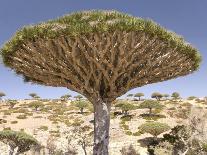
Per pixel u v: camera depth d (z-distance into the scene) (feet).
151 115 187.21
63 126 178.19
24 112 218.38
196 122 111.45
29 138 116.67
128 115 189.78
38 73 34.47
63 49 31.17
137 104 240.32
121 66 32.04
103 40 30.27
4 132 114.52
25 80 37.76
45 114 213.66
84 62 32.19
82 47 30.63
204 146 103.65
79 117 202.69
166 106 214.28
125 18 31.65
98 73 32.99
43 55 32.04
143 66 34.12
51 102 276.00
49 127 175.63
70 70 32.86
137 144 136.56
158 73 34.68
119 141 143.02
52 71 33.30
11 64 35.22
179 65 35.83
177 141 111.14
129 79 33.99
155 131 141.69
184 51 34.58
